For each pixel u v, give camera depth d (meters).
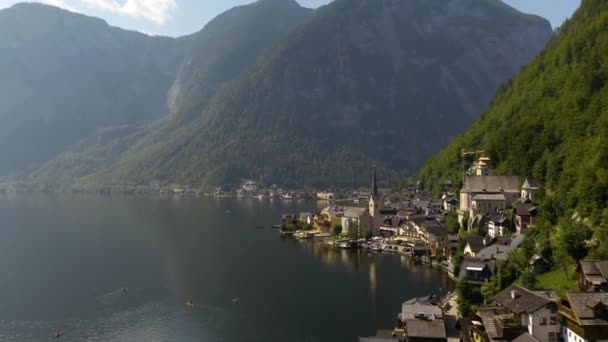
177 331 153.25
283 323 157.75
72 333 152.88
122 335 151.12
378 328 151.50
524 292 113.94
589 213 153.38
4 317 166.00
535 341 102.44
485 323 110.88
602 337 94.50
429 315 135.38
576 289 117.69
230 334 150.50
